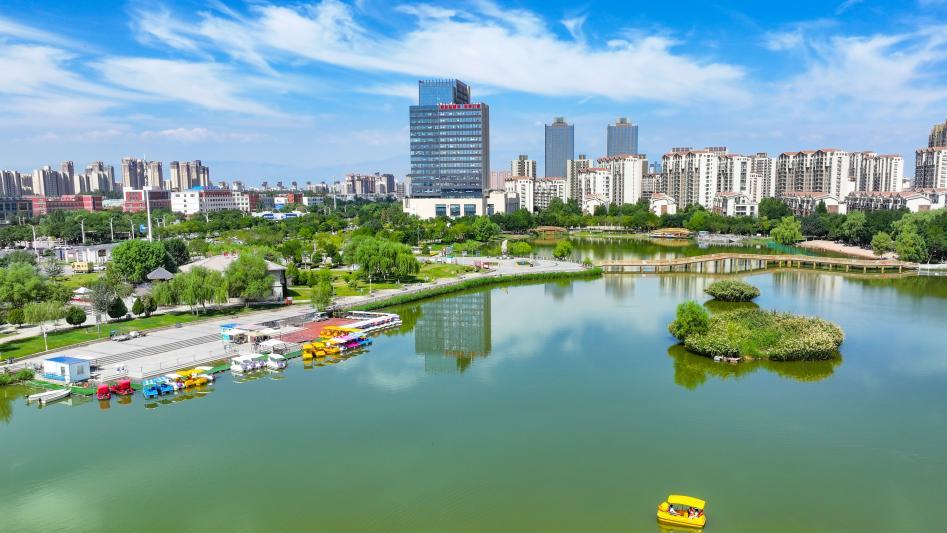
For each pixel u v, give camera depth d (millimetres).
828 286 197750
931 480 72312
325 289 154625
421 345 130000
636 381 105438
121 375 103750
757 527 62906
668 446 80750
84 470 75125
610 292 190625
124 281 175125
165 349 118375
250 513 66000
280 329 135625
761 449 79938
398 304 170875
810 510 66000
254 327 130875
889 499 68312
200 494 69750
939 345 125000
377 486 71312
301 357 120125
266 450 80000
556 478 72938
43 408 93875
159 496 69500
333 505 67500
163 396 98688
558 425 87500
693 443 81688
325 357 120188
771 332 120500
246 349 121000
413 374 110250
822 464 75938
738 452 79125
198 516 65562
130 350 116062
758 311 136875
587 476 73375
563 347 126688
